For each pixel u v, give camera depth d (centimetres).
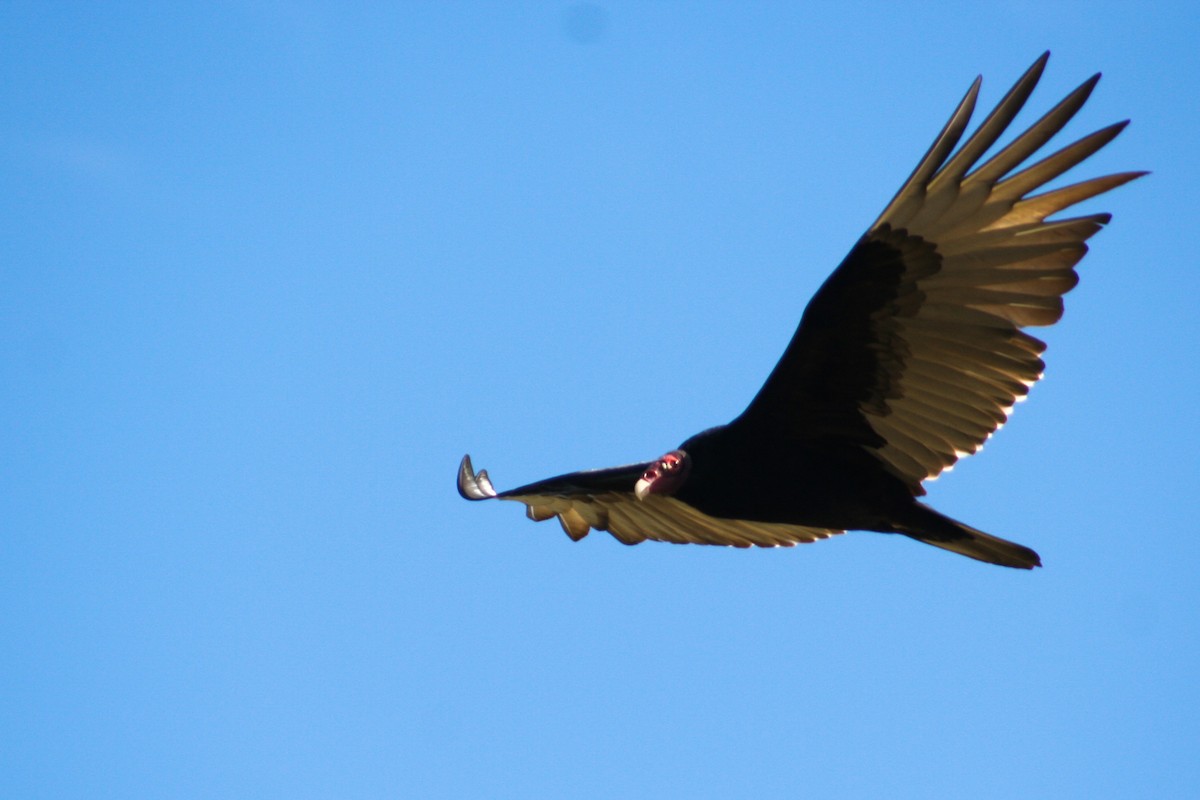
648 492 1146
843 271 1073
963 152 1020
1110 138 1004
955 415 1110
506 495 1386
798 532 1328
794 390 1120
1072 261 1050
